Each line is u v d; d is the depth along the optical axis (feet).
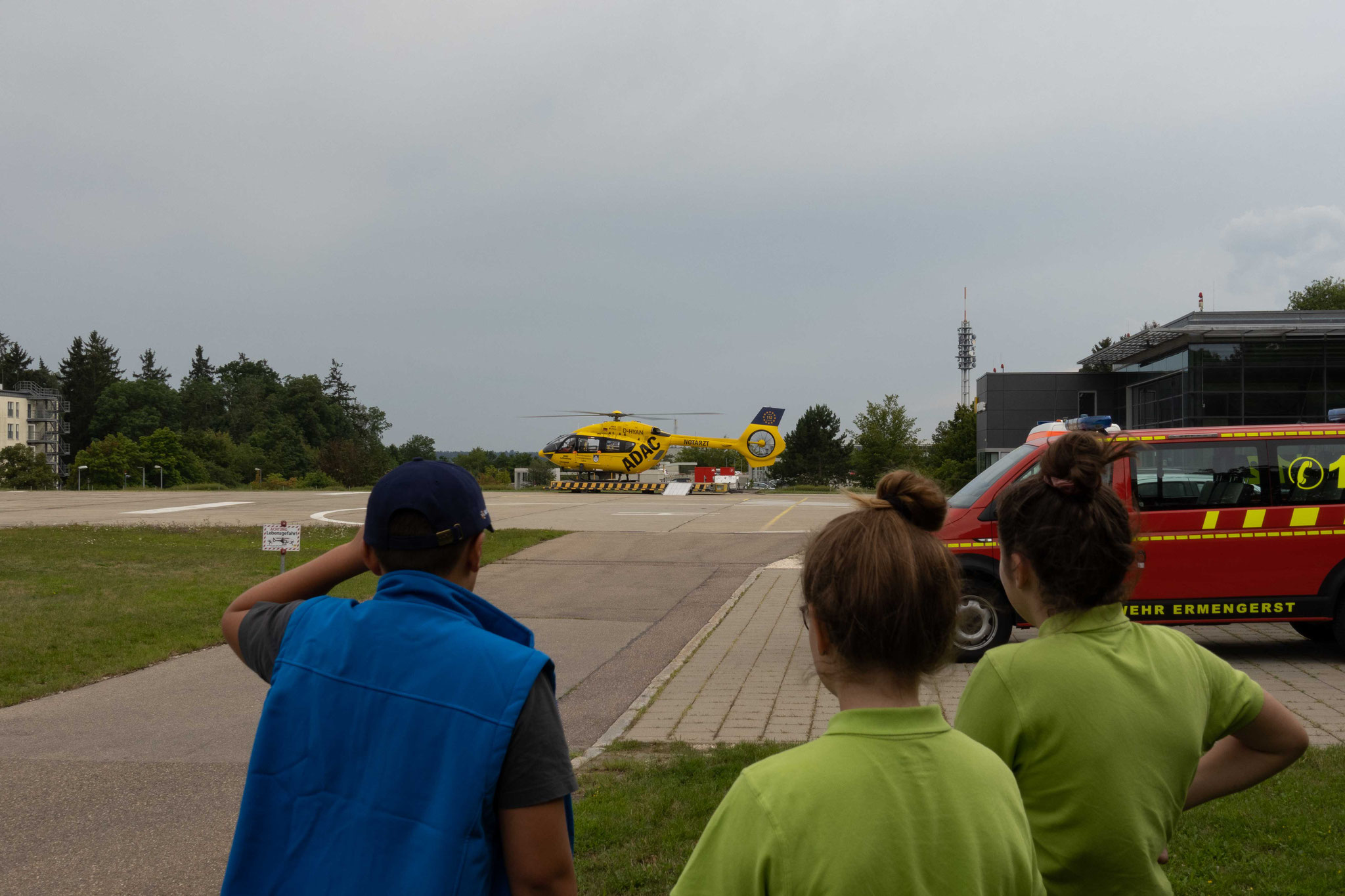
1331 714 21.39
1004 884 4.73
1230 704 6.66
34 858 14.88
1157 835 6.18
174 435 384.47
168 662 30.32
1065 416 146.61
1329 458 26.91
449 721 5.39
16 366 518.37
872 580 4.86
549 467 353.72
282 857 5.58
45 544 60.75
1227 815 14.82
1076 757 6.16
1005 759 6.44
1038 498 6.70
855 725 4.81
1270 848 13.69
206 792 18.01
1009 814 4.86
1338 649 28.94
